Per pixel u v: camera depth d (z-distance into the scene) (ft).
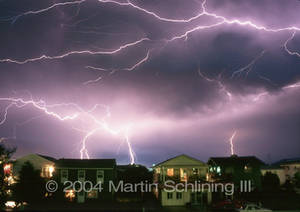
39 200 117.50
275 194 134.41
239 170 144.25
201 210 104.37
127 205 118.11
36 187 115.34
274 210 99.45
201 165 129.18
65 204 118.42
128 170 165.27
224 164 145.18
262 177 154.51
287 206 106.52
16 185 113.19
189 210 105.91
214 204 107.34
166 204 117.91
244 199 123.75
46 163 141.79
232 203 102.63
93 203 123.85
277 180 152.46
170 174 127.85
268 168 182.70
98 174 132.57
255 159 147.33
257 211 94.27
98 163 135.64
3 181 100.89
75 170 132.57
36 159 142.10
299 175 153.99
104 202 126.93
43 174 140.05
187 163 129.29
